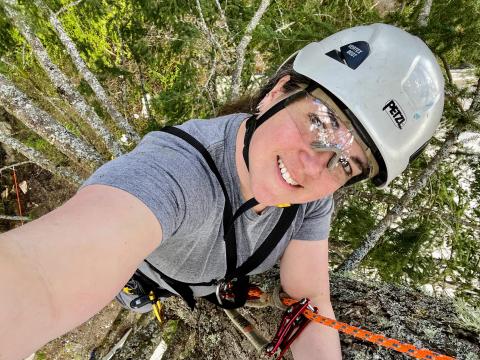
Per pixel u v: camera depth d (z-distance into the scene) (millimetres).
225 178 427
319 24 1178
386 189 1486
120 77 1561
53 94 1705
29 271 237
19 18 922
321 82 427
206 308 704
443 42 1087
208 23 1319
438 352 492
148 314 995
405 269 1347
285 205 441
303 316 522
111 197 311
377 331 539
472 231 1456
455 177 1441
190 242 442
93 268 264
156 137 412
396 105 440
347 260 1083
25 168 2377
